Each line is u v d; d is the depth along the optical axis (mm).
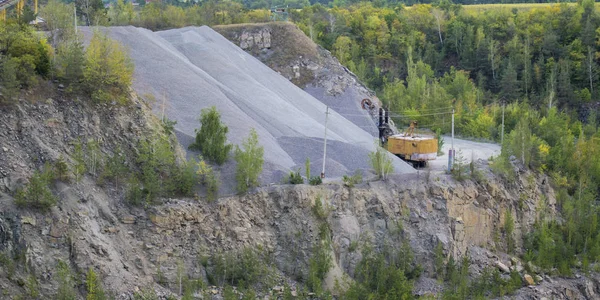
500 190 90875
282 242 73875
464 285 76125
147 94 86312
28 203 62000
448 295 73438
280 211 75312
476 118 134000
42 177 63531
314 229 75000
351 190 79688
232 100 94625
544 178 100562
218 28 134500
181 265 66125
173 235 68750
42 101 69875
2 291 56750
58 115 70000
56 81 72375
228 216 72312
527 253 88875
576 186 108000
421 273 78000
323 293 69375
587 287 85250
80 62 73125
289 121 96438
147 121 75375
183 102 88062
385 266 75250
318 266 72125
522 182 96062
